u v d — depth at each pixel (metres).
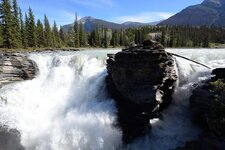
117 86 25.17
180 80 28.47
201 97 22.70
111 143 24.62
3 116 27.25
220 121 18.73
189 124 25.09
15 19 69.69
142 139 24.64
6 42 63.78
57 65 34.81
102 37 129.62
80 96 30.94
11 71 31.42
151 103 23.09
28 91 30.88
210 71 28.44
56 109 29.23
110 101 27.11
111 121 25.48
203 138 21.03
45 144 24.81
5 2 62.44
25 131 26.03
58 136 25.28
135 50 22.97
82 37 110.88
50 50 71.12
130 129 24.77
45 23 92.62
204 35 137.00
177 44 115.88
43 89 31.98
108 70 28.08
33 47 77.12
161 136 24.72
